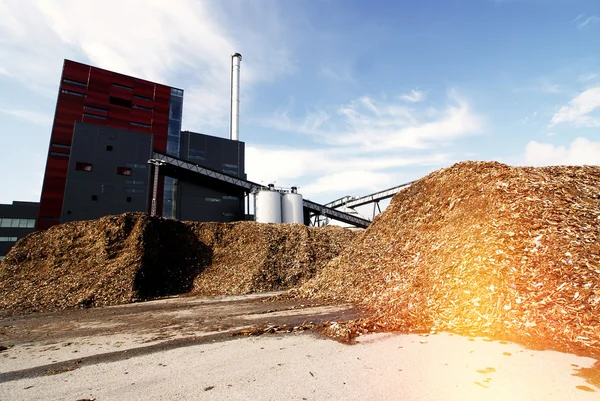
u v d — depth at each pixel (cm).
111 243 2141
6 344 804
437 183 1548
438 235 1178
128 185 4906
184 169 5053
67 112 6075
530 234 821
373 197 5747
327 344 626
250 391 413
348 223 5850
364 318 822
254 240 2459
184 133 7356
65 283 1731
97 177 4700
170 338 764
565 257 714
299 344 637
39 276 1847
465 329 657
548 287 662
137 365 553
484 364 470
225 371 498
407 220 1492
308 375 461
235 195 5841
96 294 1627
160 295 1848
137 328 934
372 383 420
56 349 719
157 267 2061
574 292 626
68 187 4491
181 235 2517
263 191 5197
